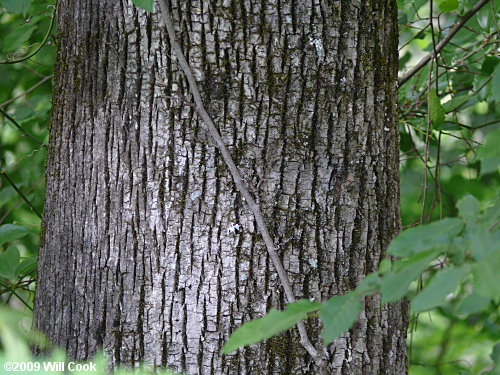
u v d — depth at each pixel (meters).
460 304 2.06
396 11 2.48
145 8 2.19
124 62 2.39
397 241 2.05
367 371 2.40
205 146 2.36
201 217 2.36
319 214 2.38
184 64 2.34
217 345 2.36
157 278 2.37
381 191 2.43
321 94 2.38
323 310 2.07
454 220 2.05
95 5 2.42
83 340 2.41
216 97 2.35
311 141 2.37
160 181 2.37
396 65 2.48
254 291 2.36
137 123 2.38
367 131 2.41
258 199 2.36
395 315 2.45
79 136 2.43
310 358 2.38
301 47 2.36
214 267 2.36
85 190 2.42
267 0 2.35
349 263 2.39
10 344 2.00
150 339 2.37
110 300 2.39
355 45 2.39
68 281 2.44
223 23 2.35
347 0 2.39
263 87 2.36
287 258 2.37
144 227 2.38
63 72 2.47
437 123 2.72
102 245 2.40
